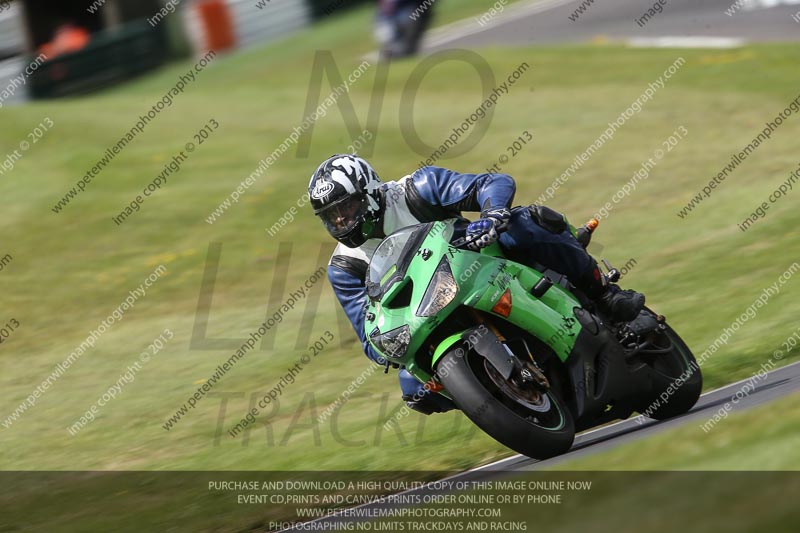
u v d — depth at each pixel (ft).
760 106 183.01
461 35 280.31
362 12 320.09
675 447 48.11
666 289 107.45
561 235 63.41
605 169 166.40
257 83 256.93
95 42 278.87
